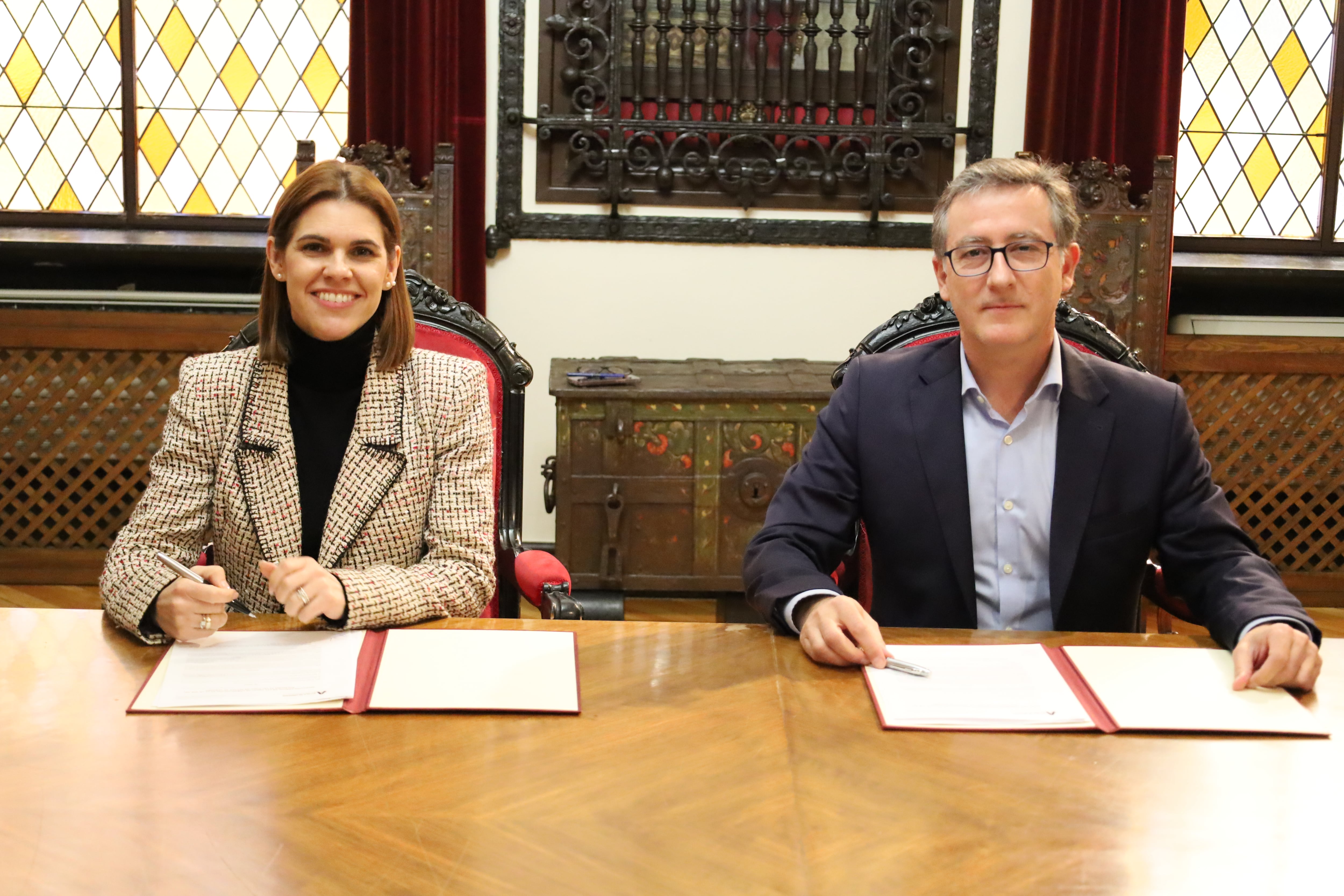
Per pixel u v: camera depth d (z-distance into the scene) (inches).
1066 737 42.8
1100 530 61.1
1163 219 126.0
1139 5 138.9
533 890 32.1
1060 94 138.3
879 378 65.6
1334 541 146.8
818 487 64.3
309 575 51.5
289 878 32.5
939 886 32.7
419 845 34.4
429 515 62.0
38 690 45.5
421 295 78.0
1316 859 34.7
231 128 151.6
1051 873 33.5
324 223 59.2
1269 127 153.7
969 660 49.9
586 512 119.6
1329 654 51.9
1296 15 151.6
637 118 141.9
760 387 120.1
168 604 49.9
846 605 51.9
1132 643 53.0
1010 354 60.6
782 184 145.4
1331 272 148.6
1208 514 60.4
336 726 42.8
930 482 62.5
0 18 148.7
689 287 146.6
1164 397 62.6
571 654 50.3
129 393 141.7
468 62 137.6
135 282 150.8
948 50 143.0
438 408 62.6
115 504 144.1
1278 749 42.1
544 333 147.2
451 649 50.5
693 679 48.1
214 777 38.6
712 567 120.7
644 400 117.3
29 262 147.5
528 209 144.6
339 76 151.6
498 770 39.4
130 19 147.6
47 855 33.6
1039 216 59.1
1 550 141.9
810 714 44.6
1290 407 140.6
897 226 145.1
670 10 141.0
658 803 37.3
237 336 73.8
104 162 151.8
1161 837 35.7
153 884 32.2
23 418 140.8
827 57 143.5
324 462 62.6
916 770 39.9
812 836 35.3
